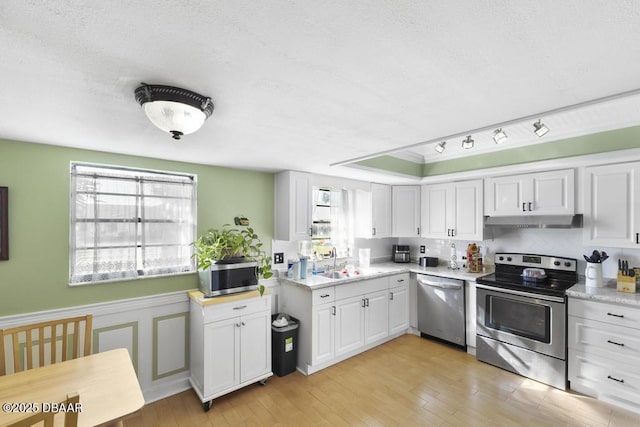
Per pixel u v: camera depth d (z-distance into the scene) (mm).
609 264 2846
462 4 792
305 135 1960
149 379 2547
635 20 841
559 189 2877
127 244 2498
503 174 3295
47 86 1227
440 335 3561
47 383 1478
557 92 1328
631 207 2484
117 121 1664
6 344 1996
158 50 984
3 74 1119
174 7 783
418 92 1332
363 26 880
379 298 3562
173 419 2266
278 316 3168
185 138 2016
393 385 2701
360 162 3164
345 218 4129
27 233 2086
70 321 1834
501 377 2822
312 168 3129
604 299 2389
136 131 1851
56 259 2186
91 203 2352
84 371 1595
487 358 3096
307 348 2939
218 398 2529
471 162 3457
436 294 3598
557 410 2312
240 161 2775
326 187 3863
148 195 2613
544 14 830
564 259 3068
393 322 3725
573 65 1102
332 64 1095
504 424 2158
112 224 2438
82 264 2307
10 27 840
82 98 1351
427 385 2695
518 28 892
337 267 3955
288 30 893
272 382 2787
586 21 856
